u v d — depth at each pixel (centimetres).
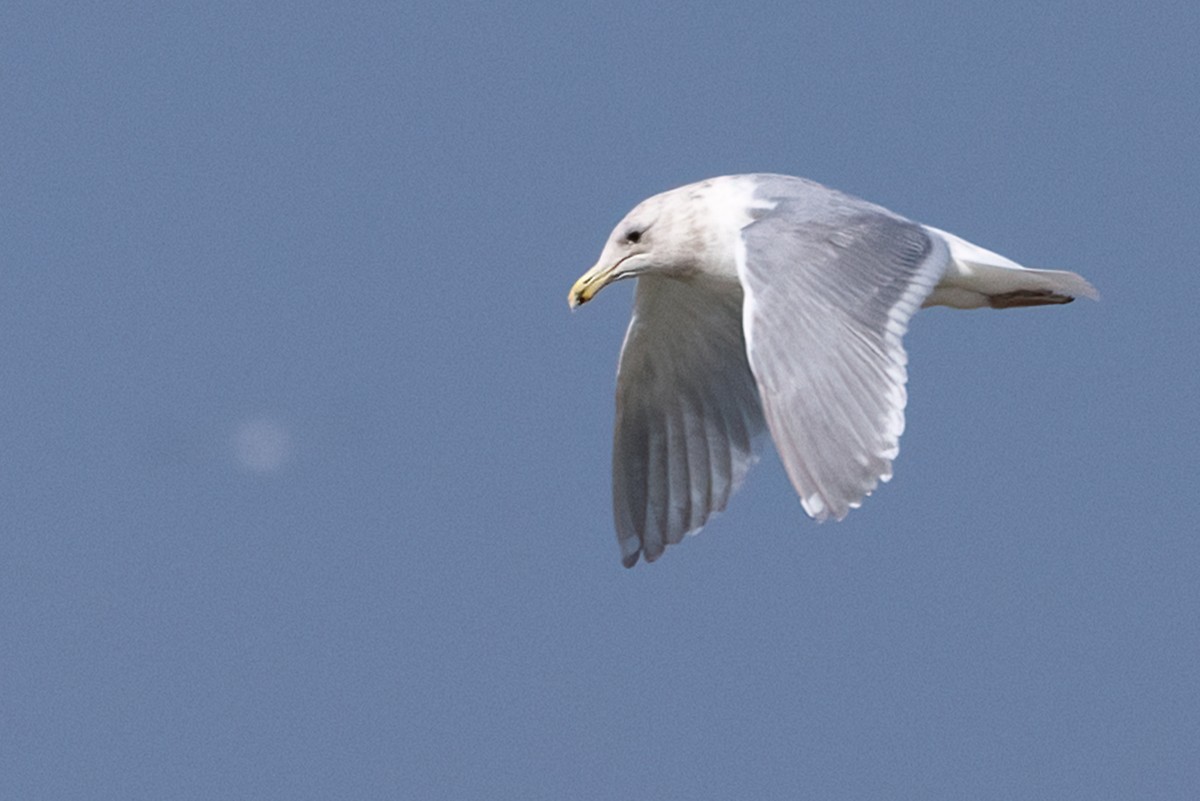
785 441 1234
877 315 1283
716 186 1441
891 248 1323
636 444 1554
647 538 1555
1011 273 1396
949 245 1383
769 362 1252
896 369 1265
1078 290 1406
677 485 1548
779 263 1291
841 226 1327
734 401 1531
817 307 1273
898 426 1241
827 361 1252
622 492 1560
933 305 1434
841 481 1223
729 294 1477
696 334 1515
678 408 1544
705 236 1433
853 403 1243
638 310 1502
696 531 1544
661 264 1448
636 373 1533
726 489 1537
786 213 1343
